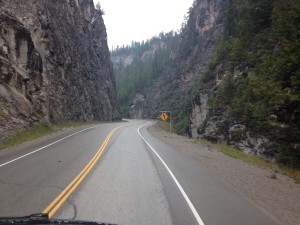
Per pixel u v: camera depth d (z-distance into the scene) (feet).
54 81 143.74
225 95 154.51
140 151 69.67
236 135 120.78
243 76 143.74
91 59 244.83
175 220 25.90
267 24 146.82
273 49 111.24
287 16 82.17
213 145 98.22
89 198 31.22
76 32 207.00
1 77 88.74
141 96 542.16
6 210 26.89
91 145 77.00
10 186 35.09
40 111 109.19
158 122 280.10
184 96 363.15
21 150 64.90
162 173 45.47
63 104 148.25
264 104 80.38
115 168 47.65
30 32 119.65
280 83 68.54
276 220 26.84
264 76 89.15
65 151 64.75
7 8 116.26
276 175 51.37
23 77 100.68
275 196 36.09
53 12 163.73
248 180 44.47
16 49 101.91
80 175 41.68
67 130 118.21
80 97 184.44
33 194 31.99
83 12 253.03
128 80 618.44
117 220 25.49
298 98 63.21
